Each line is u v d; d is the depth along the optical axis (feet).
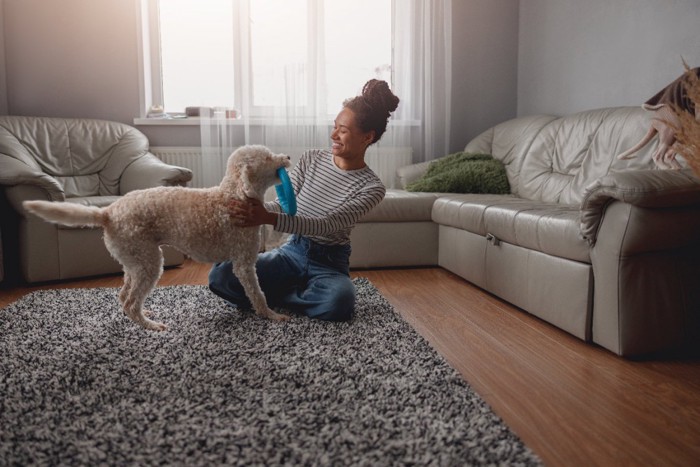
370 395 4.55
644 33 9.78
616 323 5.79
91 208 5.86
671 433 4.17
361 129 6.64
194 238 6.02
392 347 5.75
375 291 8.49
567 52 12.29
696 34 8.59
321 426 4.01
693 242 5.72
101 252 10.12
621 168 8.44
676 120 6.45
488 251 8.62
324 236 7.07
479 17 14.40
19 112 12.91
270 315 6.76
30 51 12.82
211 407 4.30
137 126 13.42
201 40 13.69
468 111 14.66
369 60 14.05
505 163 12.40
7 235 10.10
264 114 13.43
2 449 3.67
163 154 13.39
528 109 14.21
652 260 5.74
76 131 11.97
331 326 6.49
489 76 14.64
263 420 4.08
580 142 9.98
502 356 5.90
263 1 13.25
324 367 5.16
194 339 5.98
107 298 7.91
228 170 6.19
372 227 10.82
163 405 4.35
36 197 9.46
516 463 3.56
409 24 13.61
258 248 6.51
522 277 7.55
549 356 5.92
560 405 4.66
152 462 3.52
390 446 3.72
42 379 4.87
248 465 3.49
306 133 13.48
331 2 13.80
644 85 9.82
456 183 11.80
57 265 9.64
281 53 13.37
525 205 8.30
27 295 8.11
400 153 14.03
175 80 13.83
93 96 13.23
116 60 13.23
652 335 5.75
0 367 5.16
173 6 13.60
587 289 6.21
